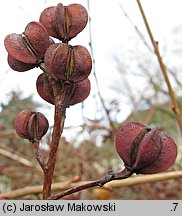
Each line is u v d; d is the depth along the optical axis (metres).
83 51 0.06
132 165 0.06
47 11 0.07
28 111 0.07
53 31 0.07
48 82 0.06
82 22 0.06
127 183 0.13
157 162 0.06
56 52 0.06
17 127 0.07
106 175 0.06
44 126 0.07
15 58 0.07
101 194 0.14
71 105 0.06
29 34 0.07
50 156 0.06
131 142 0.06
